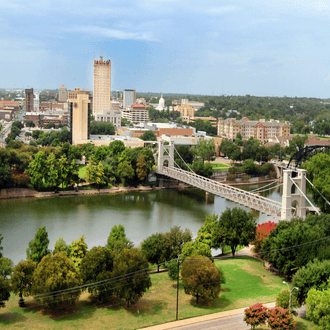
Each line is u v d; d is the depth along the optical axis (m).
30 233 138.62
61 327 74.94
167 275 101.88
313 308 72.50
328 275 80.38
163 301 87.31
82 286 82.31
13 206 174.75
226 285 95.62
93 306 84.38
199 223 157.62
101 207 178.50
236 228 113.56
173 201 196.00
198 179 199.12
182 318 79.44
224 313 81.69
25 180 194.38
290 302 74.25
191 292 84.62
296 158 194.88
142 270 83.81
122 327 75.75
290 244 98.25
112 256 89.62
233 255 118.81
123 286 82.19
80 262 90.81
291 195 130.88
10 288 80.38
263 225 118.38
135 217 163.62
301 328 74.50
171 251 106.06
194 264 85.94
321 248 92.94
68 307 83.31
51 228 144.62
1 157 194.88
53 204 180.75
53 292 78.50
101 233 140.88
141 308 83.69
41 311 81.31
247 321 73.31
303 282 80.38
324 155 153.50
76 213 166.50
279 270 99.06
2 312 80.06
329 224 106.69
